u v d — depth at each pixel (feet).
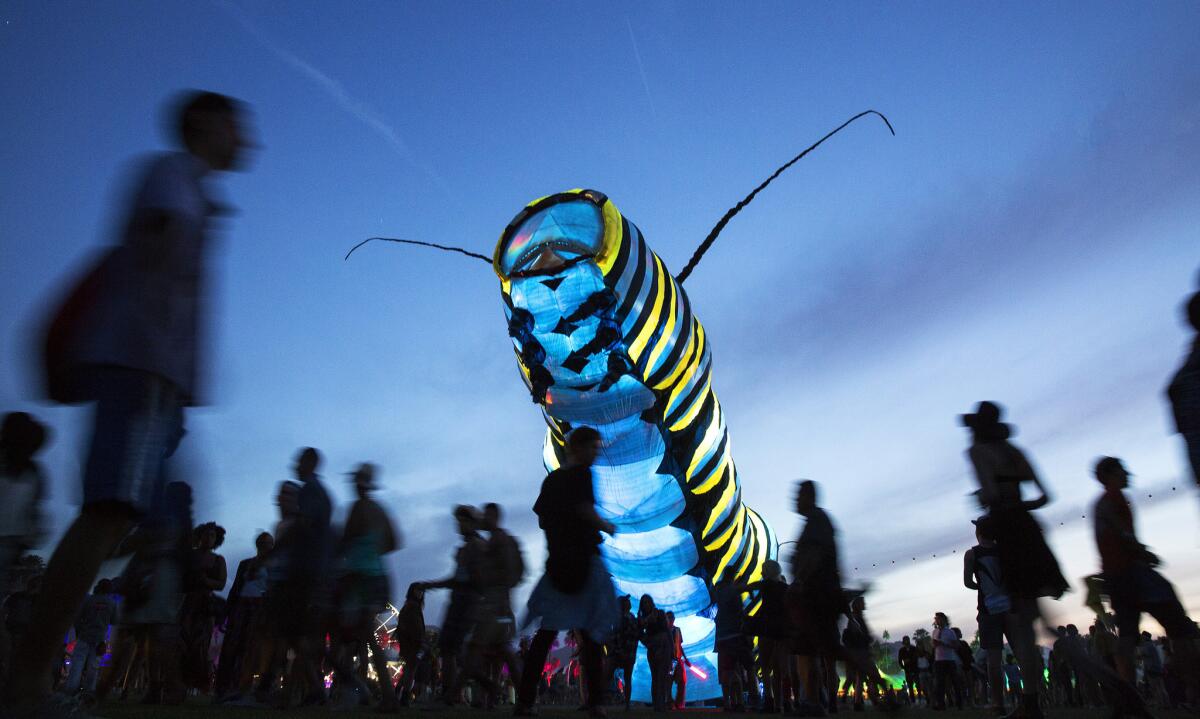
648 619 38.99
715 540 60.90
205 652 28.81
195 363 8.79
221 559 29.30
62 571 7.58
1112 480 19.07
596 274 43.06
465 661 26.30
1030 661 17.16
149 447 7.96
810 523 24.53
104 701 22.49
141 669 37.09
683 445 53.42
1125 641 18.17
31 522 15.44
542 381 45.52
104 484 7.56
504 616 26.81
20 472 15.52
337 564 23.07
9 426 15.55
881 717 28.84
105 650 38.88
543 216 43.78
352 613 22.75
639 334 45.68
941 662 46.80
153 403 8.05
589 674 17.89
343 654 24.14
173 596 23.07
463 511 28.78
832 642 24.26
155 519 9.37
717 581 63.10
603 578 17.92
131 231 8.32
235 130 9.66
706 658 63.46
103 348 7.84
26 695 7.44
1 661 14.48
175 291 8.40
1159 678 49.85
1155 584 18.07
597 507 18.44
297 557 22.80
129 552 9.71
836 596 24.03
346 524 23.48
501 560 27.02
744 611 42.01
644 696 61.98
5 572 14.99
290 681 23.30
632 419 48.03
